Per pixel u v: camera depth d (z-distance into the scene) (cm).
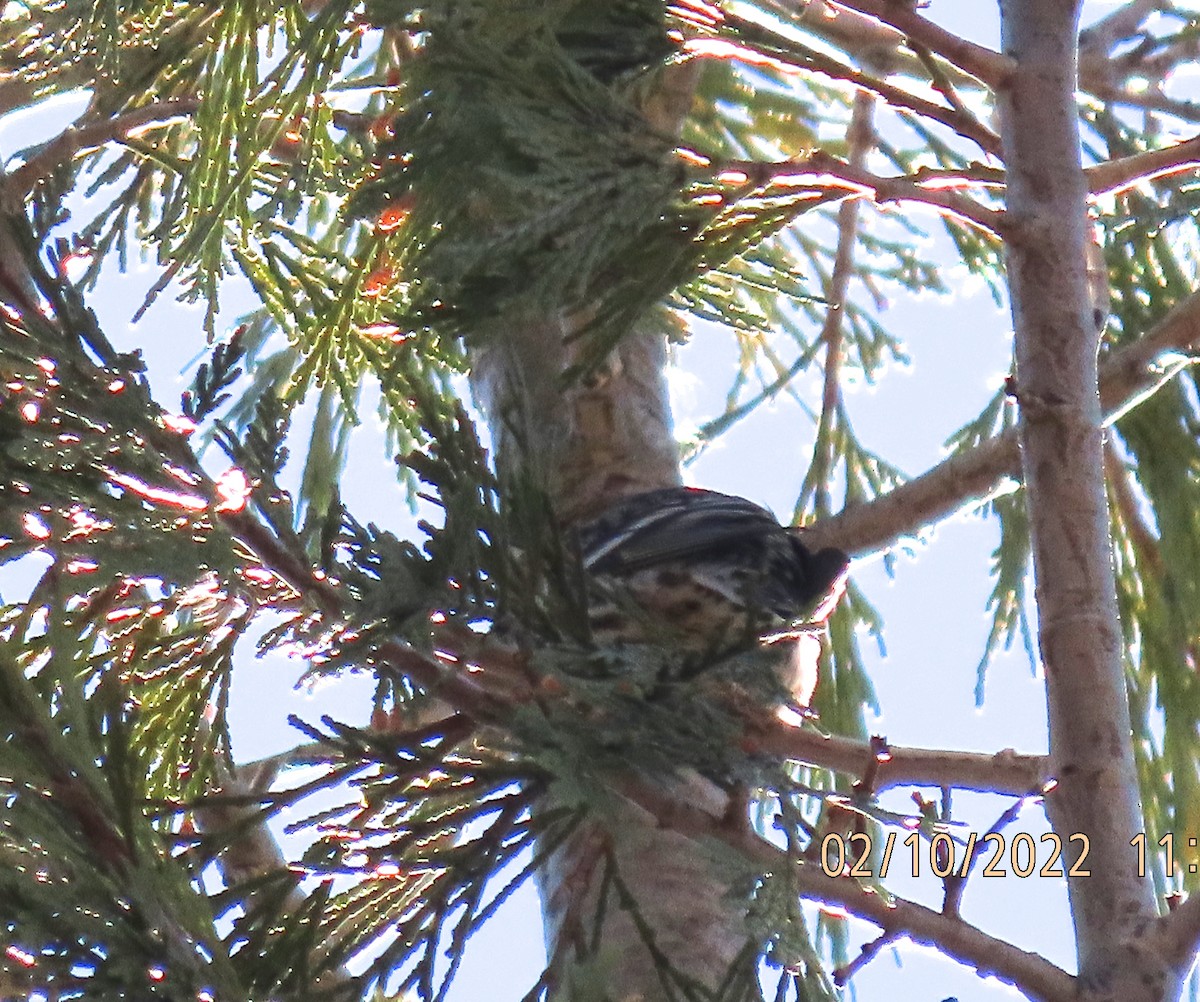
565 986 406
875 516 802
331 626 449
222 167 665
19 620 567
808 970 471
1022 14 608
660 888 636
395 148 566
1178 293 906
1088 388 558
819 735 550
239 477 451
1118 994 480
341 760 485
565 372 583
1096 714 519
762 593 692
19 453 438
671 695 442
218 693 593
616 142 539
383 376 776
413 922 486
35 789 421
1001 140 599
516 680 473
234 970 441
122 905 413
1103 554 541
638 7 603
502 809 492
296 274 809
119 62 675
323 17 615
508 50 565
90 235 800
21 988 399
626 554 706
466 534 439
